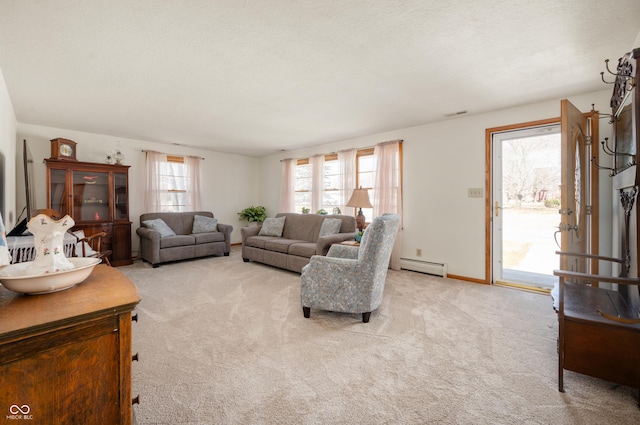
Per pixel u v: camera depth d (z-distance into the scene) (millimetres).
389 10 1684
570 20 1783
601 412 1384
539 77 2590
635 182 1683
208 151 6152
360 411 1393
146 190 5176
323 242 3668
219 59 2254
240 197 6711
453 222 3869
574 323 1535
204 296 3088
